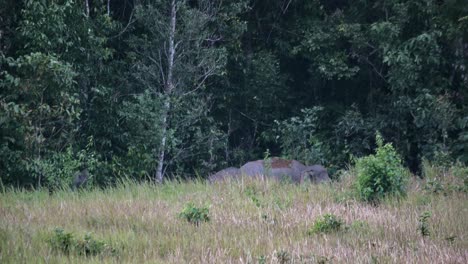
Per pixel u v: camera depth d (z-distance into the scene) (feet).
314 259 90.43
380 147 142.20
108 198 139.44
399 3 206.69
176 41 196.44
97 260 87.45
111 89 191.31
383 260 90.99
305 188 149.69
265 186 151.33
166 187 154.30
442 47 204.33
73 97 171.01
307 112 204.33
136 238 100.63
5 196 141.59
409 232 108.17
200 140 198.08
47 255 87.71
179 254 92.48
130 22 200.64
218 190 149.07
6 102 167.84
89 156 177.17
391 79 202.69
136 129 187.52
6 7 177.37
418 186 147.84
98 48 187.42
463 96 203.21
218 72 199.52
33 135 166.20
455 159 190.19
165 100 189.26
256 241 100.42
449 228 110.83
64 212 119.65
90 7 196.65
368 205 131.85
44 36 170.71
